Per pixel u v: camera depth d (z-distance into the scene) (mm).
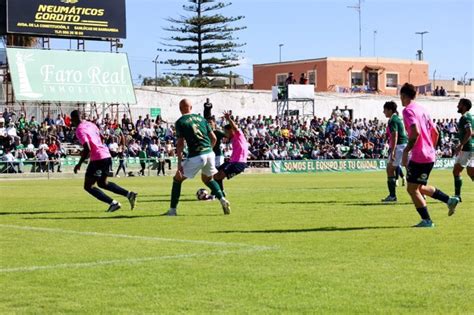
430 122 14812
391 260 10930
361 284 9219
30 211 19359
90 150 18516
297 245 12516
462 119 20656
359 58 92500
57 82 55219
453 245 12430
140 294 8719
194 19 99000
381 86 93812
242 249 12070
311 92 69312
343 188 29578
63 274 9945
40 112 56969
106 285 9227
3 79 60312
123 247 12414
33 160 46625
